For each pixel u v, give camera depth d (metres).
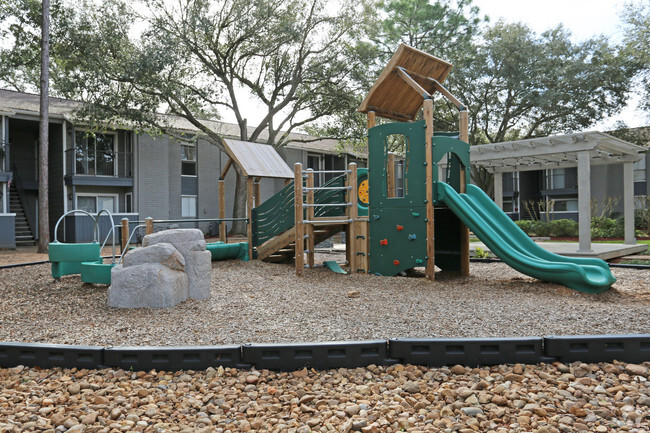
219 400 2.86
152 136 20.95
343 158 30.70
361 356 3.34
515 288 6.76
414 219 7.85
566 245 13.20
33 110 18.72
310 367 3.32
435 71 8.97
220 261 9.79
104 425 2.57
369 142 8.42
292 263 10.08
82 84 18.30
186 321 4.76
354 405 2.73
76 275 7.88
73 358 3.41
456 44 24.78
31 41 17.94
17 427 2.55
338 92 22.53
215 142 23.45
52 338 4.20
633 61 22.70
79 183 19.59
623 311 5.00
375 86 8.49
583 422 2.54
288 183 10.73
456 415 2.65
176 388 3.08
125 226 8.14
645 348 3.35
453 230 8.77
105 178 20.41
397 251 8.04
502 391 2.93
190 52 20.38
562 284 6.78
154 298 5.36
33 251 16.72
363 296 6.16
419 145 7.81
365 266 8.43
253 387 3.06
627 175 14.11
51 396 2.95
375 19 23.52
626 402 2.76
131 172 21.56
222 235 10.98
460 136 8.39
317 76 22.84
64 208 19.64
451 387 3.02
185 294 5.73
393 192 8.70
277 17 21.17
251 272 8.32
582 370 3.22
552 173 29.30
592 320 4.56
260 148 10.82
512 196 30.09
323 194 9.99
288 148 27.41
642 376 3.14
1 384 3.20
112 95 18.98
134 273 5.42
